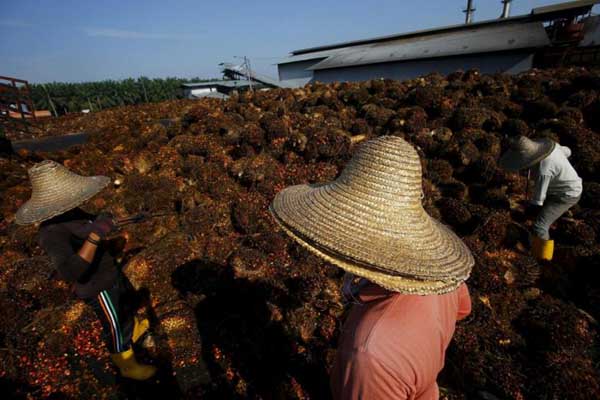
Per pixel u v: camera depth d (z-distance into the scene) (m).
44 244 3.00
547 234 4.90
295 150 7.18
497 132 7.90
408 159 1.63
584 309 4.36
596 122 7.94
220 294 4.45
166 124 10.80
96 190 3.22
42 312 4.55
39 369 3.89
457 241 1.89
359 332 1.42
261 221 5.48
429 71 24.86
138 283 4.56
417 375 1.42
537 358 3.60
